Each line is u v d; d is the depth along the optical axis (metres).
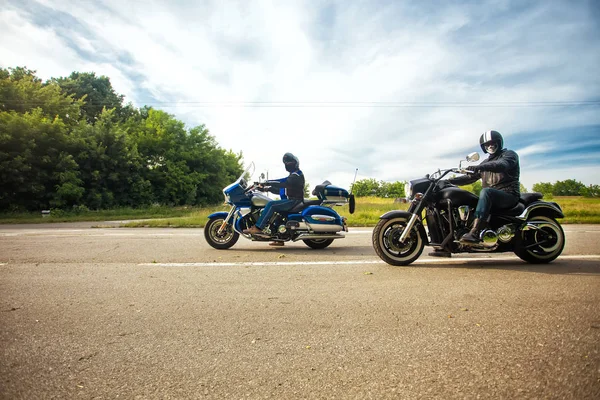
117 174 28.03
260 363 2.05
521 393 1.69
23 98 28.22
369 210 17.27
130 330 2.57
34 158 23.78
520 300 3.18
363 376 1.88
